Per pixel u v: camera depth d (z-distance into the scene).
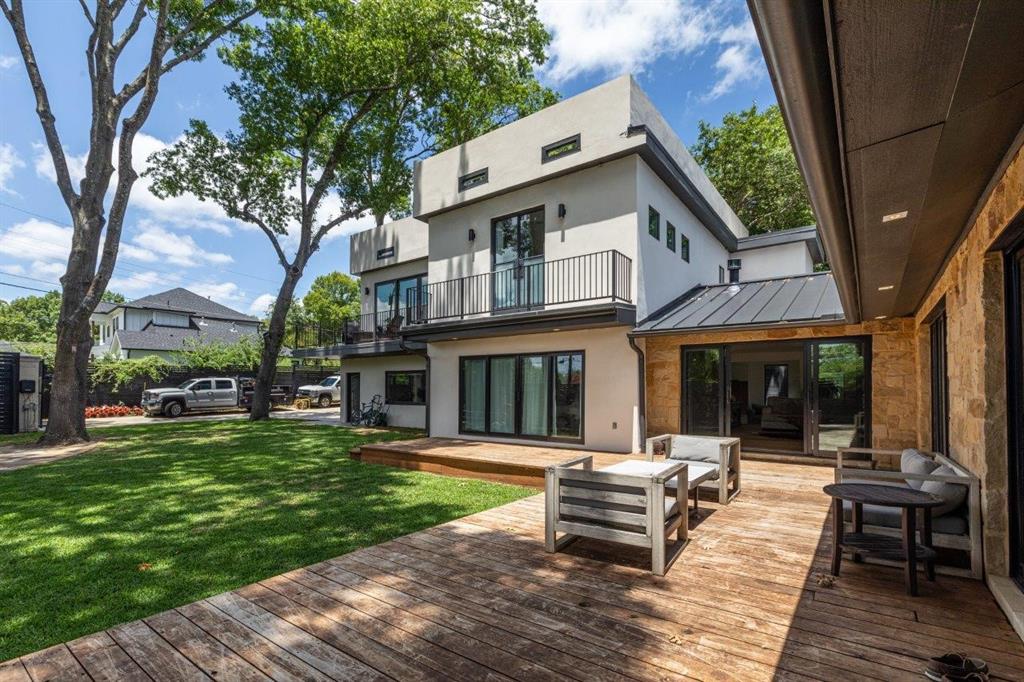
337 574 3.66
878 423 7.56
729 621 2.88
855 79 1.58
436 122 17.81
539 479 7.04
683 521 4.24
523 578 3.56
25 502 6.19
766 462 8.13
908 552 3.21
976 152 2.29
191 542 4.61
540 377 10.11
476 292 11.28
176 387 21.23
